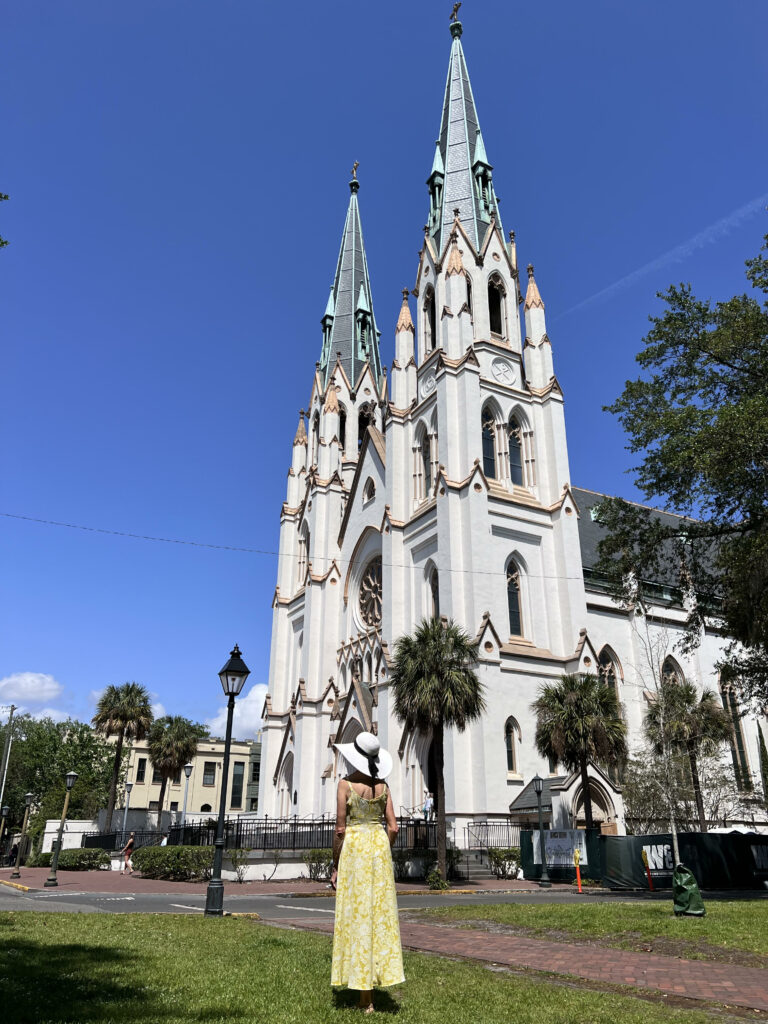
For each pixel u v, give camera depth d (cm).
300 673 7019
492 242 6159
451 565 4881
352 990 885
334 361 7912
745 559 3172
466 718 3759
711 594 3753
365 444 6650
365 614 6297
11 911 1730
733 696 5575
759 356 3331
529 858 3906
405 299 6309
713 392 3472
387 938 825
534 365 5891
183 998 815
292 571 7575
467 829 4266
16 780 10112
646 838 3284
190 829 4738
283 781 6600
